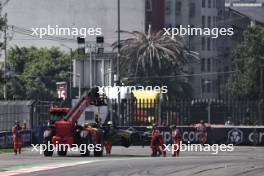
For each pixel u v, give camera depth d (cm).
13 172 5484
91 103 8212
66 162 6688
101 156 8044
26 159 7275
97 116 8400
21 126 11106
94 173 5312
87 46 15662
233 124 13312
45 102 11950
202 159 7256
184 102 13425
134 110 12988
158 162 6631
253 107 13212
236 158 7519
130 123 12925
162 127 11456
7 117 11681
